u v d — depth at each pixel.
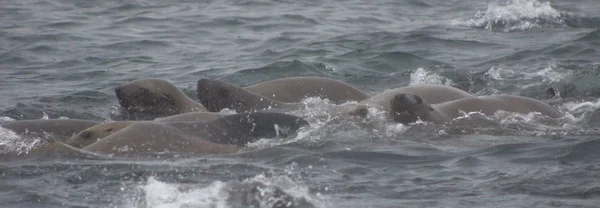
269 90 53.19
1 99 56.25
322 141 39.59
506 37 79.44
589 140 38.00
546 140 39.84
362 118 44.12
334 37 79.31
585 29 82.81
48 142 37.84
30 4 103.44
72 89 60.16
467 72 63.19
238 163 34.78
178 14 94.75
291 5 100.69
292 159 35.75
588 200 28.91
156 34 83.69
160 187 29.33
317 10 97.12
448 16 94.12
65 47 77.31
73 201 29.05
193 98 56.81
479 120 44.81
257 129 40.03
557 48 71.56
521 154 36.88
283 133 40.25
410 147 38.69
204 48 76.62
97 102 55.97
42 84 62.16
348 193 30.02
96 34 83.88
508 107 47.41
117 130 40.16
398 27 85.81
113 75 65.62
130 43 78.81
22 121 45.12
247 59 70.81
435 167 34.66
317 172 33.44
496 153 37.28
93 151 37.22
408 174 33.41
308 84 53.94
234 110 49.84
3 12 97.25
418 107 43.91
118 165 34.12
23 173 33.12
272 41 78.50
